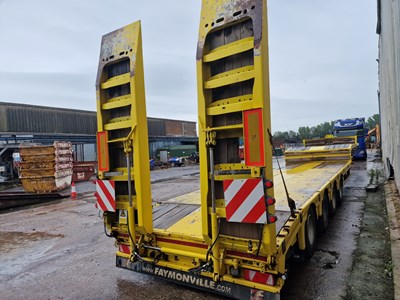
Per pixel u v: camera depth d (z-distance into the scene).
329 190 6.33
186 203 4.82
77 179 18.83
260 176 2.63
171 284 3.98
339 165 9.83
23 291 4.02
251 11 2.68
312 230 4.62
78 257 5.20
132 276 4.32
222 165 2.97
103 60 3.81
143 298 3.65
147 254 3.74
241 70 2.79
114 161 3.91
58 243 6.10
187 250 3.45
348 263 4.32
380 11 10.40
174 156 35.94
